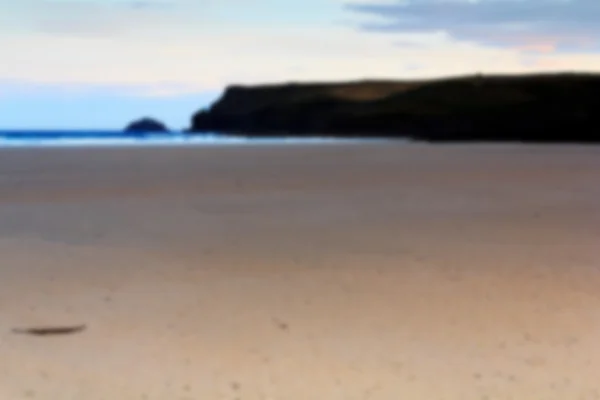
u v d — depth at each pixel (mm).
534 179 15078
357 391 3234
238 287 5215
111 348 3846
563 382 3330
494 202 10758
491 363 3588
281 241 7262
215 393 3223
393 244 7051
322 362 3609
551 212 9547
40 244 7090
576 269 5820
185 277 5559
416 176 15977
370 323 4289
